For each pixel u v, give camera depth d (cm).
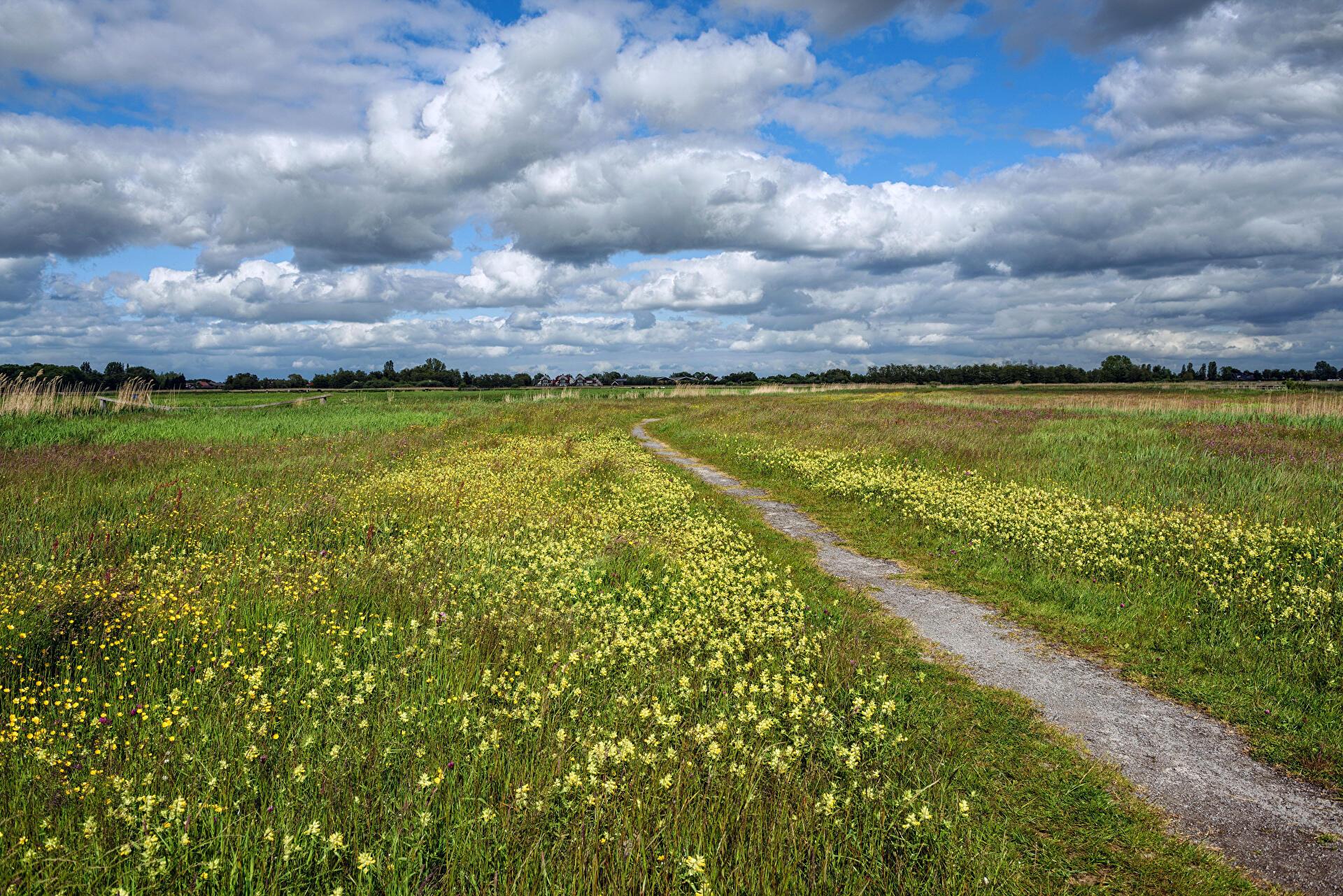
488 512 1255
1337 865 425
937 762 521
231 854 373
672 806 429
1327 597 791
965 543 1166
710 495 1684
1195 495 1372
